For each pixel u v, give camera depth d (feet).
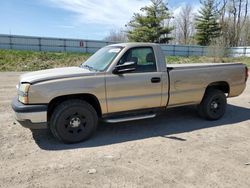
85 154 13.48
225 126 18.56
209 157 13.20
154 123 19.10
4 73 55.57
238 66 20.74
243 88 21.27
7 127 17.58
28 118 13.83
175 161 12.69
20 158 12.95
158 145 14.78
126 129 17.66
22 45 94.53
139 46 16.52
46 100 14.03
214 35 179.22
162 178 11.07
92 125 15.46
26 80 14.23
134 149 14.17
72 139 14.94
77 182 10.70
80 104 14.93
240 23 194.49
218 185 10.56
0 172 11.51
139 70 16.37
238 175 11.39
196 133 16.94
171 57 109.09
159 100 17.13
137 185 10.50
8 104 24.41
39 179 10.93
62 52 95.76
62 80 14.33
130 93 16.02
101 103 15.35
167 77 17.15
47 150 13.99
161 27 154.51
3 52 79.92
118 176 11.19
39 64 74.33
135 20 158.30
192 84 18.33
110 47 17.78
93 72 15.19
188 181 10.84
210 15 177.47
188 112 22.21
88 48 105.70
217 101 19.85
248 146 14.79
